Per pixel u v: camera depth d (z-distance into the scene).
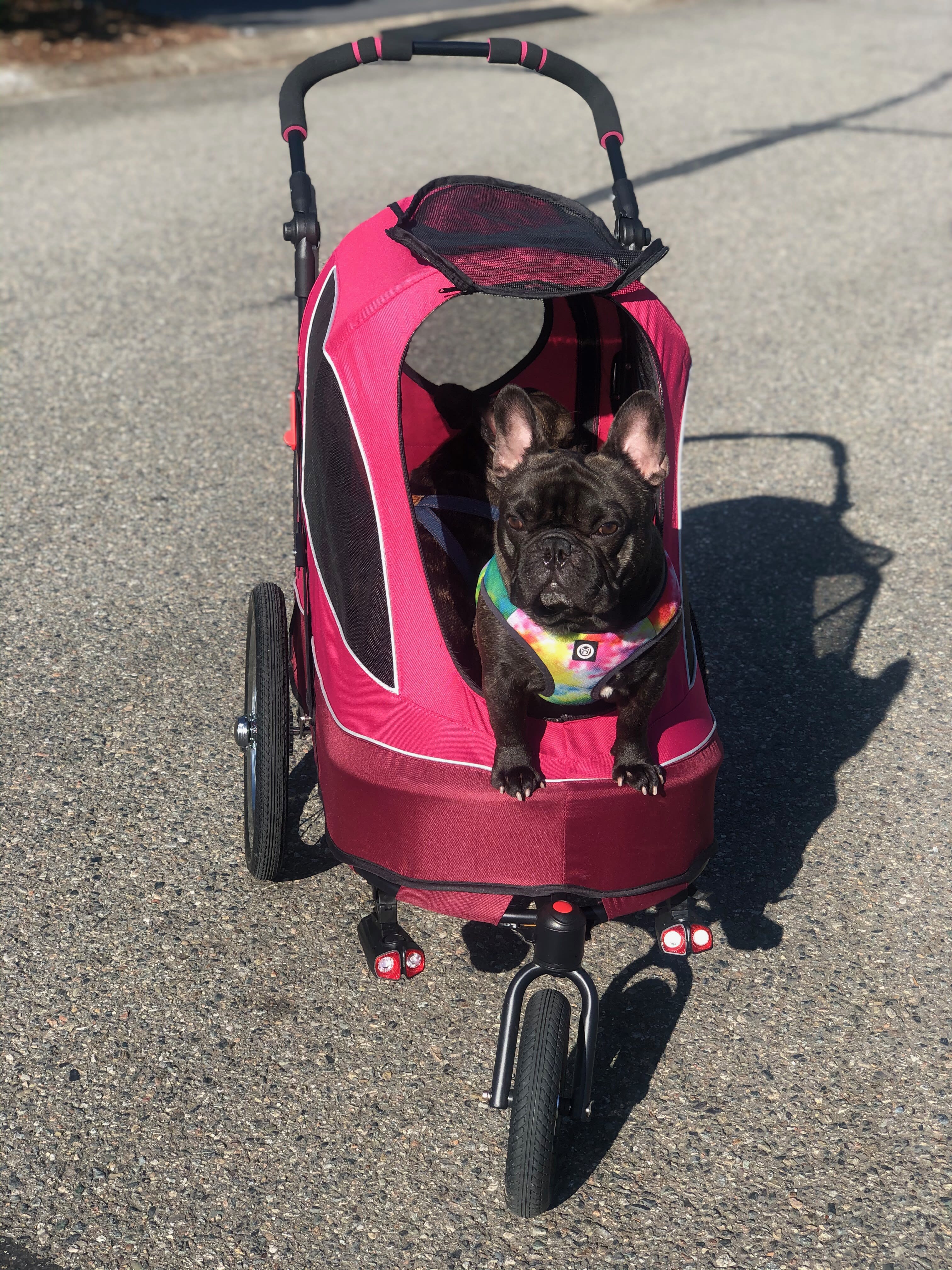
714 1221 1.31
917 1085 1.46
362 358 1.41
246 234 4.14
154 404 3.08
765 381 3.28
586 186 4.59
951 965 1.61
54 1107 1.41
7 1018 1.50
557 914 1.26
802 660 2.19
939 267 4.04
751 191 4.71
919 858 1.77
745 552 2.52
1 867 1.71
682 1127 1.41
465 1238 1.30
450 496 1.72
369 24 7.21
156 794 1.85
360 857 1.36
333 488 1.47
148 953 1.60
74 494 2.66
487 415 1.61
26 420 2.98
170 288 3.75
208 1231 1.29
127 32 6.64
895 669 2.16
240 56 6.50
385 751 1.33
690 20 7.93
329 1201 1.33
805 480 2.80
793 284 3.90
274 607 1.68
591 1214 1.32
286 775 1.58
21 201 4.41
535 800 1.27
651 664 1.28
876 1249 1.29
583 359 1.76
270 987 1.56
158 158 4.89
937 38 7.55
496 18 7.62
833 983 1.58
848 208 4.56
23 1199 1.31
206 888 1.70
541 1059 1.24
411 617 1.37
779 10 8.34
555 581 1.18
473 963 1.61
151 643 2.18
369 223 1.62
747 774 1.92
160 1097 1.42
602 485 1.25
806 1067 1.48
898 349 3.47
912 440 2.98
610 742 1.33
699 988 1.58
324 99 5.81
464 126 5.35
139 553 2.44
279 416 3.03
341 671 1.42
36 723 1.97
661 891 1.35
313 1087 1.44
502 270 1.38
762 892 1.71
